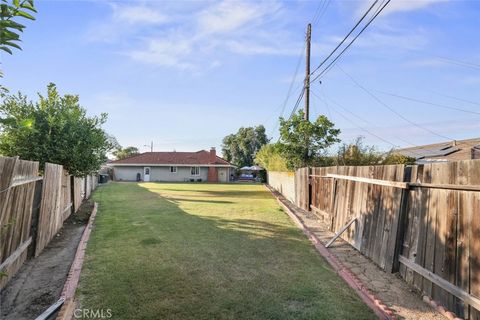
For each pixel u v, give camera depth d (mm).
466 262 3604
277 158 22969
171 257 5918
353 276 5062
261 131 54438
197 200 15758
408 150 25547
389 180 5555
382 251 5582
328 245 6973
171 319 3668
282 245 6930
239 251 6391
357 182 7051
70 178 10812
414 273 4660
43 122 9641
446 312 3799
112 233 7895
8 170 4312
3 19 1801
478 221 3465
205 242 7055
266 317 3740
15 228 4906
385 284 4789
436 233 4195
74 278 4820
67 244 7145
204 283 4695
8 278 4734
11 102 9234
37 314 3859
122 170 39844
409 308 4004
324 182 10000
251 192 21188
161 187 25438
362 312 3891
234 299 4180
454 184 3883
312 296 4312
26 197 5426
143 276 4941
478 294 3408
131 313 3783
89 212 11609
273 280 4867
